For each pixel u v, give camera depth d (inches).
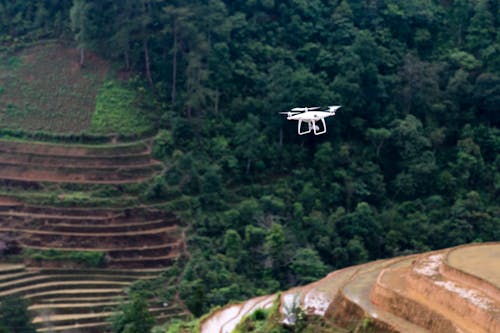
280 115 4082.2
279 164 4079.7
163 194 3769.7
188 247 3592.5
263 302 2736.2
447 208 4030.5
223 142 4023.1
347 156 4082.2
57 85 4202.8
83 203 3686.0
